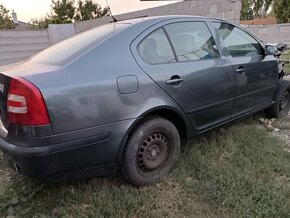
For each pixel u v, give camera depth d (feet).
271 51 12.46
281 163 9.18
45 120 6.27
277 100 13.41
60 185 8.21
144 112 7.68
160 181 8.46
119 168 7.82
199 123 9.52
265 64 12.09
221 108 10.12
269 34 38.75
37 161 6.31
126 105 7.39
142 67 7.89
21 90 6.29
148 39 8.38
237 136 11.21
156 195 7.84
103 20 37.22
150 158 8.30
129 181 8.07
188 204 7.46
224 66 10.02
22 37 34.88
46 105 6.28
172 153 8.84
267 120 13.67
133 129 7.80
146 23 8.61
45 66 7.31
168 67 8.43
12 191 7.98
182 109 8.72
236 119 11.07
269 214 6.93
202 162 9.17
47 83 6.43
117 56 7.64
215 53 10.09
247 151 9.99
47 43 37.01
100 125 7.02
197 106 9.18
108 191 7.92
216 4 28.35
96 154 7.13
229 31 11.05
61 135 6.49
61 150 6.53
